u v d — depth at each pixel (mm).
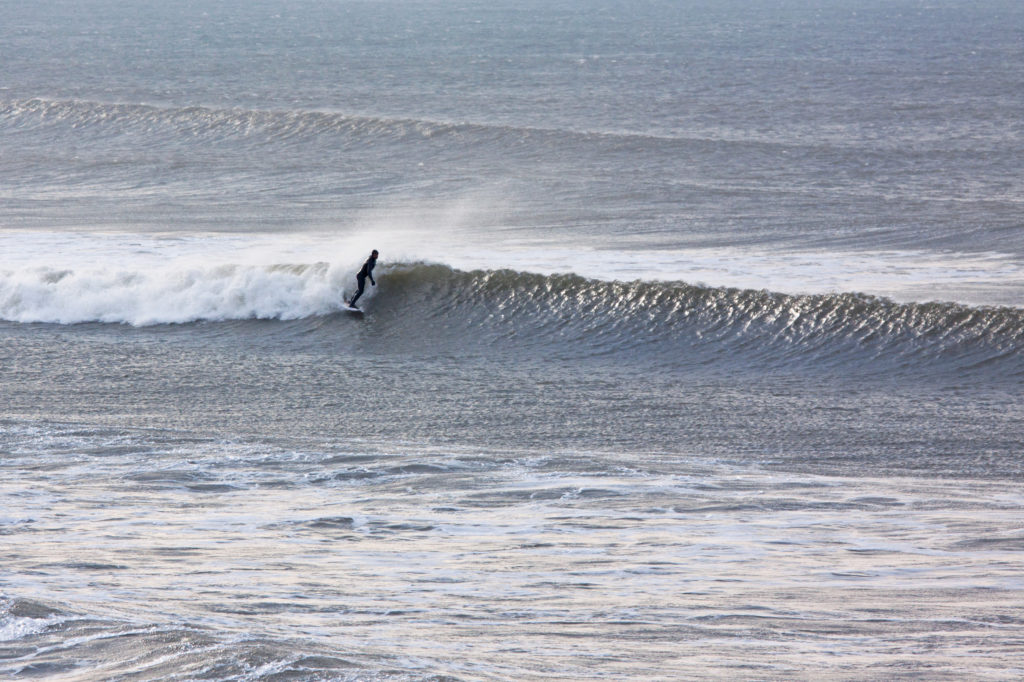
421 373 64562
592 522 31922
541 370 65000
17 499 34875
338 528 30734
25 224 103938
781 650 17453
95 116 183750
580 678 15188
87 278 80438
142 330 75750
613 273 79938
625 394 59562
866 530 30906
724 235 95625
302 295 78625
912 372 62406
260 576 23328
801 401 57781
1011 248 87312
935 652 17328
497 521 31984
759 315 70875
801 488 39344
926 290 73250
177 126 176500
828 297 71062
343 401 58281
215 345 71688
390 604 20812
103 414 55625
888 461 47219
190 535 29031
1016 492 39875
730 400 58062
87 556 25297
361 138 163750
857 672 15891
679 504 35312
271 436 48906
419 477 40188
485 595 21875
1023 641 18250
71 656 15477
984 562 26031
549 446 49656
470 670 15312
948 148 158875
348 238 96125
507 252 89062
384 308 77750
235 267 80625
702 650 17422
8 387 61250
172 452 44500
